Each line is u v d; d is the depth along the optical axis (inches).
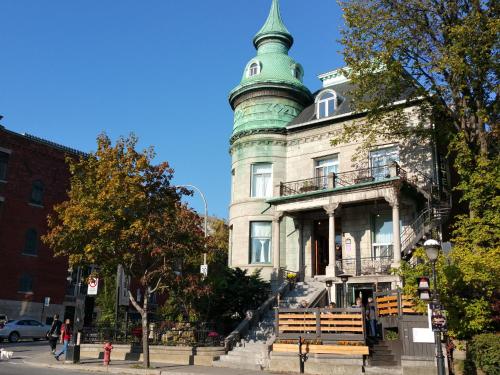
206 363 791.1
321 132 1196.5
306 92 1318.9
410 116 1027.3
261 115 1268.5
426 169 1033.5
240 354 788.0
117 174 747.4
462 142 819.4
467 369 626.5
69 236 778.2
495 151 854.5
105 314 1113.4
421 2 851.4
